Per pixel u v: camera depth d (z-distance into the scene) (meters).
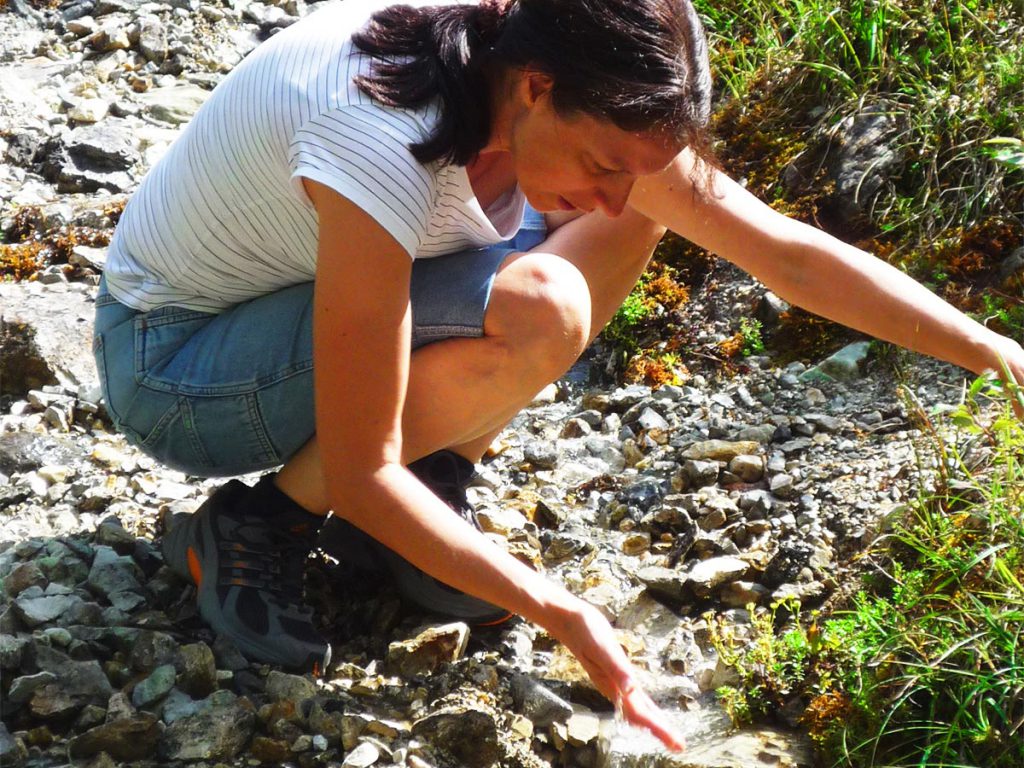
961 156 3.20
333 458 1.89
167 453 2.29
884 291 2.24
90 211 3.76
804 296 2.29
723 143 3.55
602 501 2.81
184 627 2.27
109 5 4.96
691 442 2.91
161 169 2.22
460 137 1.83
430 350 2.11
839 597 2.35
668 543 2.64
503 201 2.11
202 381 2.19
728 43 3.91
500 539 2.59
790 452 2.83
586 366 3.32
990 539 2.24
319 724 2.10
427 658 2.24
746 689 2.21
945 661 2.09
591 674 1.84
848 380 3.01
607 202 1.86
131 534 2.54
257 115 1.95
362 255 1.81
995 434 2.44
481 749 2.08
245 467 2.26
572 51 1.69
